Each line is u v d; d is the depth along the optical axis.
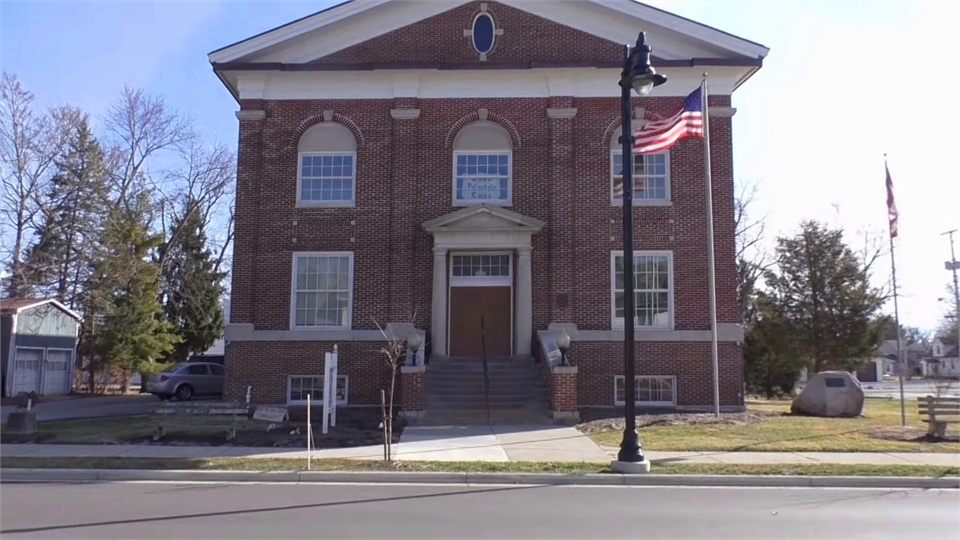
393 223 25.30
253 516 10.45
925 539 9.21
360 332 24.91
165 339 43.88
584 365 24.66
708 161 23.20
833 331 33.84
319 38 26.06
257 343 25.00
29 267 41.62
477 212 24.59
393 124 25.75
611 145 25.59
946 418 23.34
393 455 16.12
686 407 24.41
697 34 25.44
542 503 11.70
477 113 25.73
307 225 25.47
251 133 25.77
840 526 10.00
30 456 15.73
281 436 18.64
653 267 25.22
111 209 42.69
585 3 25.84
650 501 11.96
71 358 40.50
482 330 24.61
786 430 19.88
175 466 14.58
